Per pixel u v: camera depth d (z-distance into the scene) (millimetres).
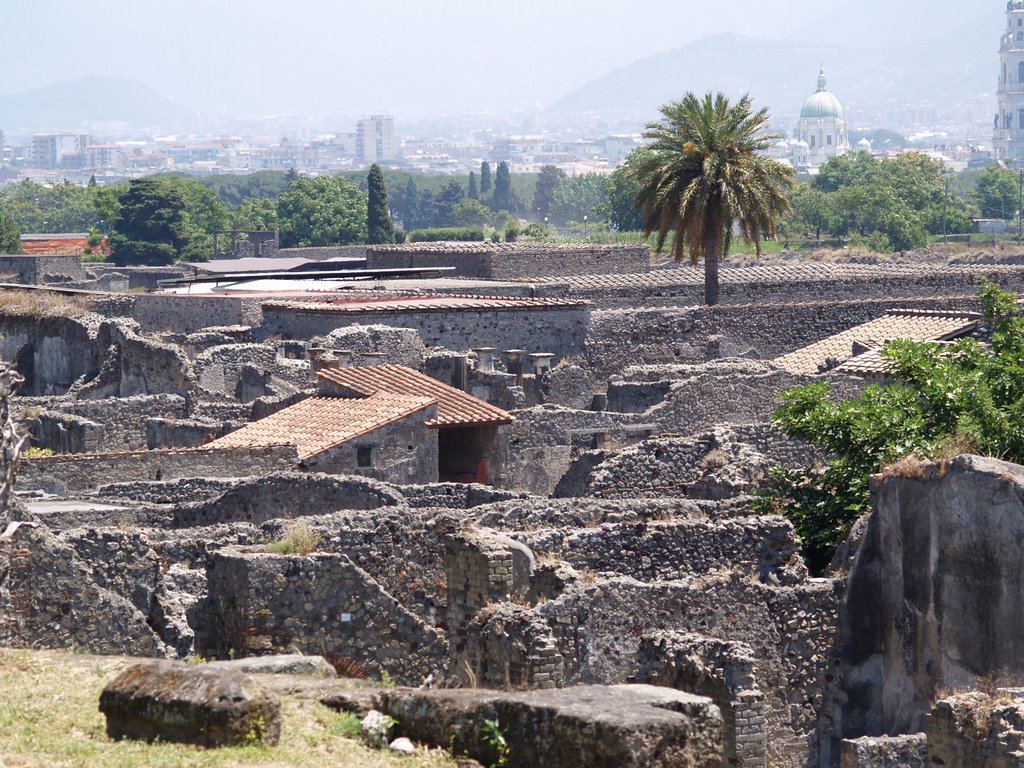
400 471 84062
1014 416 65250
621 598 46719
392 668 46469
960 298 147875
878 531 52812
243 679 30266
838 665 51500
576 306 128750
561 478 87875
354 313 119938
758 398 101375
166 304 139125
